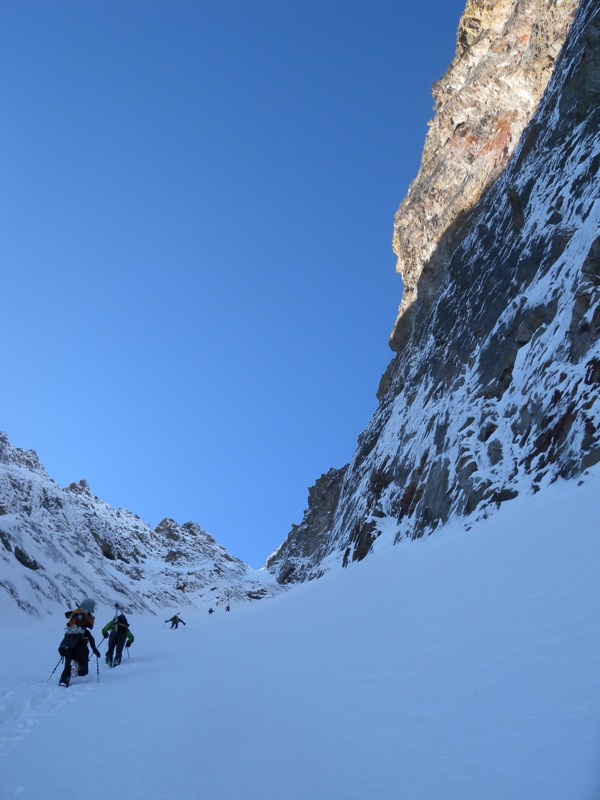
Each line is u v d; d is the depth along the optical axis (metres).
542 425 16.16
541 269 21.77
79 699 7.86
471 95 40.69
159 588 54.72
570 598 6.46
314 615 14.06
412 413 32.91
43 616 19.25
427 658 6.26
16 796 4.11
